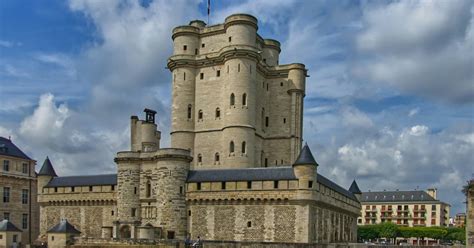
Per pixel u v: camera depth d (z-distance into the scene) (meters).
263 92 86.94
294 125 86.12
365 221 177.25
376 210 176.12
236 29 80.75
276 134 86.94
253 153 78.56
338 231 73.25
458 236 137.75
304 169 60.22
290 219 60.25
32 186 92.25
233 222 63.12
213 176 65.81
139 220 68.25
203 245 57.62
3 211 86.06
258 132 83.75
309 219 59.62
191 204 65.88
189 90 84.50
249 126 78.06
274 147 86.69
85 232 74.56
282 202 60.91
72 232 64.81
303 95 88.69
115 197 72.88
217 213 64.19
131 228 67.19
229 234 63.03
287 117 86.75
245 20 80.62
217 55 83.06
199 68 84.94
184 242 57.69
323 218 65.44
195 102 84.38
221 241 57.84
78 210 76.00
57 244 64.00
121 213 69.12
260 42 89.94
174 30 87.56
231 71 79.25
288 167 63.12
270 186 61.56
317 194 61.16
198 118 83.56
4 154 87.69
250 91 79.12
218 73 83.06
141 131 83.56
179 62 84.81
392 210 173.62
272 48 92.62
